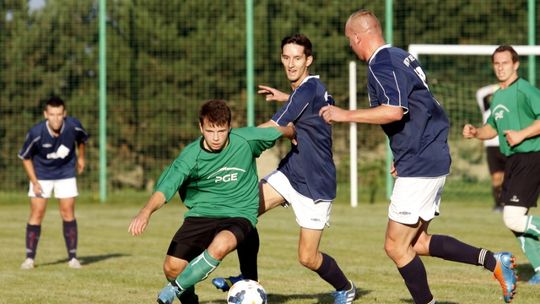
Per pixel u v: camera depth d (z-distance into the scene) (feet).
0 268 82.12
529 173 70.69
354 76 145.59
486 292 67.15
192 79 157.89
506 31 159.94
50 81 156.56
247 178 55.83
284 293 66.90
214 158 54.29
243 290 54.70
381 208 146.10
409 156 53.31
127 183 158.71
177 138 158.40
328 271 59.57
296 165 58.65
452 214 135.23
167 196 52.54
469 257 56.59
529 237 71.36
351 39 54.44
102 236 109.50
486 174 160.66
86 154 157.69
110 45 156.56
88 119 157.17
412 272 54.80
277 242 101.50
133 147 158.10
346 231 112.98
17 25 156.04
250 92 156.76
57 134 82.12
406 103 51.47
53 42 156.35
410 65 52.85
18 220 130.31
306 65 58.90
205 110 53.01
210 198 55.62
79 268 81.76
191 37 157.48
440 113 53.88
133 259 88.33
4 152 156.97
